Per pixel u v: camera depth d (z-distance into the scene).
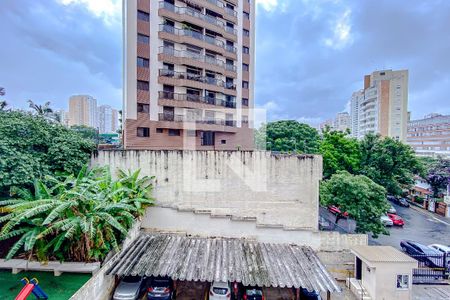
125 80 21.39
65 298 7.05
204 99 24.39
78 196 8.36
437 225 21.78
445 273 11.63
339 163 21.69
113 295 8.46
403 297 9.51
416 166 22.80
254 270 8.66
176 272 8.28
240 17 27.77
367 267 9.99
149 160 12.37
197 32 24.03
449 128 50.44
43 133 10.77
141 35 21.64
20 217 7.34
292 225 12.37
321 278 8.36
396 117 51.91
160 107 22.47
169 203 12.37
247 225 11.27
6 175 8.81
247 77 28.73
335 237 11.17
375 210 14.05
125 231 8.62
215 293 8.60
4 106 16.52
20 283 7.73
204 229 11.42
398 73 52.41
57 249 8.03
